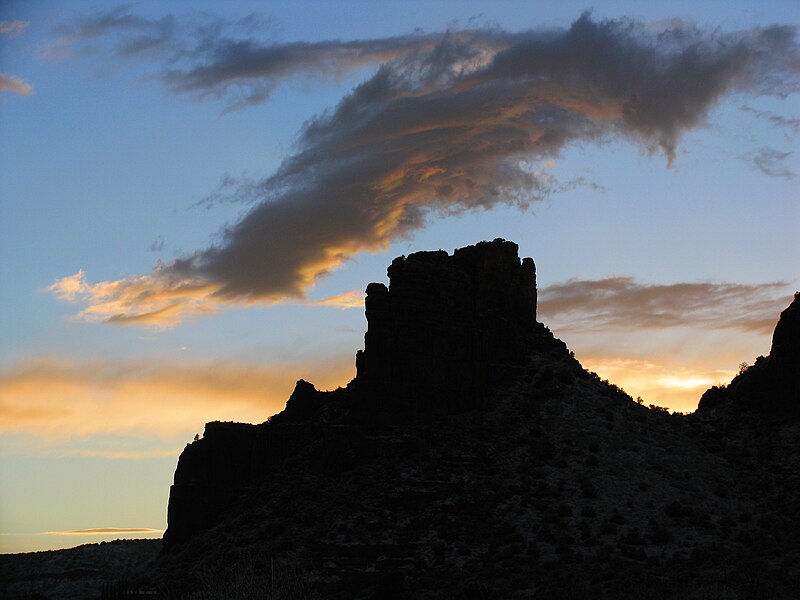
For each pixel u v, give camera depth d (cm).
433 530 18012
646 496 18538
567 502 18325
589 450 19600
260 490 19712
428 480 18912
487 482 18900
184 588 17088
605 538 17438
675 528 17775
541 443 19588
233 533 18688
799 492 18812
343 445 19675
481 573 16750
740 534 17500
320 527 18200
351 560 17450
